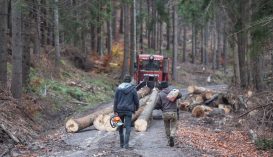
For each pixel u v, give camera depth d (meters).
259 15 18.83
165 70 28.44
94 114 16.69
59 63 29.22
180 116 20.44
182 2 27.92
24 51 20.06
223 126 18.20
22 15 19.34
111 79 35.88
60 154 12.13
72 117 19.97
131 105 12.88
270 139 15.26
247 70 25.94
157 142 13.75
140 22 50.34
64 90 24.91
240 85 25.98
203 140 15.09
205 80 50.72
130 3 30.00
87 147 13.11
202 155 12.45
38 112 18.45
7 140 13.52
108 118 15.93
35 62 27.53
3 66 18.39
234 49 28.91
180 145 13.42
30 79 22.58
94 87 30.08
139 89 26.97
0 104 15.93
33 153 12.38
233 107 21.19
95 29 43.25
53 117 19.69
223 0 23.84
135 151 12.40
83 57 37.72
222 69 60.59
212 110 20.17
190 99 23.05
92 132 15.61
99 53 43.59
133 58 36.41
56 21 21.77
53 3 20.14
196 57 65.25
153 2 49.91
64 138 14.59
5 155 12.12
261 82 24.23
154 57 28.30
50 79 26.62
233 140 15.91
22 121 15.80
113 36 56.03
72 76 30.97
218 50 60.59
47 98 21.62
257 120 16.88
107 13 32.16
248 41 21.88
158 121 18.55
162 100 13.29
